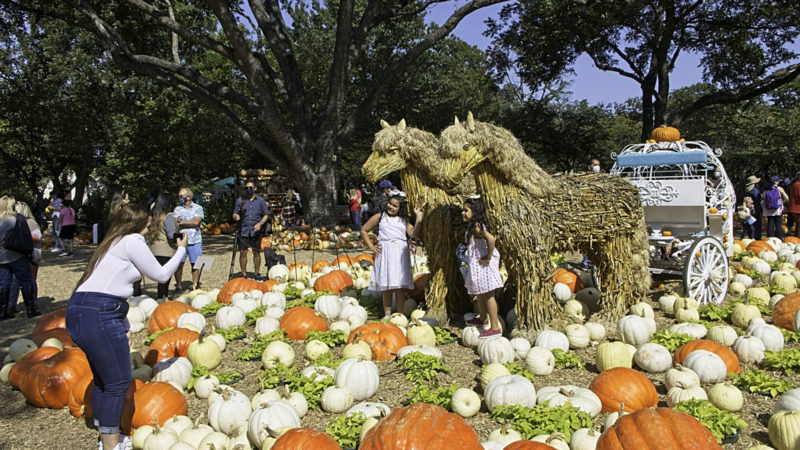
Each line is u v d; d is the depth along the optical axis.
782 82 22.50
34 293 9.18
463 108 35.06
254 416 4.14
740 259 11.15
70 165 33.84
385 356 5.94
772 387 4.71
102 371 4.07
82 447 4.46
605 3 19.45
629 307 6.84
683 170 9.11
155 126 27.92
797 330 6.37
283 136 17.72
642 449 3.22
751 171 37.22
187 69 17.91
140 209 4.37
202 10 21.36
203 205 28.50
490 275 6.08
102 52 28.50
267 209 11.13
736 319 6.73
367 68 31.20
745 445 3.95
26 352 6.37
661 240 8.16
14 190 33.56
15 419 5.04
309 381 4.92
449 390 4.68
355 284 9.27
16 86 27.25
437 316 7.00
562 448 3.58
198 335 6.29
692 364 5.00
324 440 3.41
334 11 32.00
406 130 6.53
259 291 8.76
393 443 3.15
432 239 6.90
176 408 4.66
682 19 24.86
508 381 4.57
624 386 4.45
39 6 19.11
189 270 13.52
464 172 5.75
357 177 43.25
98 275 4.12
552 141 34.00
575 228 6.18
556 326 6.25
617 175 6.70
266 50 32.38
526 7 25.89
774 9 23.28
